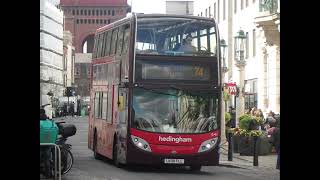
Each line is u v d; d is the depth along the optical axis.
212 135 19.16
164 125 18.92
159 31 19.06
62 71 156.12
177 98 19.02
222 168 22.28
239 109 40.41
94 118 25.08
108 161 24.33
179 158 18.92
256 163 22.48
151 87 18.92
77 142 39.38
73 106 108.19
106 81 22.64
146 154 18.78
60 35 153.50
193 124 19.06
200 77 19.19
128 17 19.67
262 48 42.78
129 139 18.84
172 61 19.02
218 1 60.38
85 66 174.50
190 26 19.28
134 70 18.88
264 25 36.41
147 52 18.95
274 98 39.22
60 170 15.59
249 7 48.03
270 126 27.58
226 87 32.28
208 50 19.34
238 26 51.56
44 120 16.30
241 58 35.00
